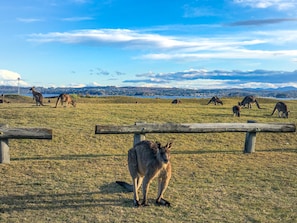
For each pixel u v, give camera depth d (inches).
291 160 180.7
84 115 340.2
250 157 185.6
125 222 99.3
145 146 112.0
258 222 100.3
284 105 380.2
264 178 146.4
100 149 209.2
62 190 127.3
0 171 149.5
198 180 142.3
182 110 428.5
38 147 208.2
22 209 108.9
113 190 128.3
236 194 125.2
